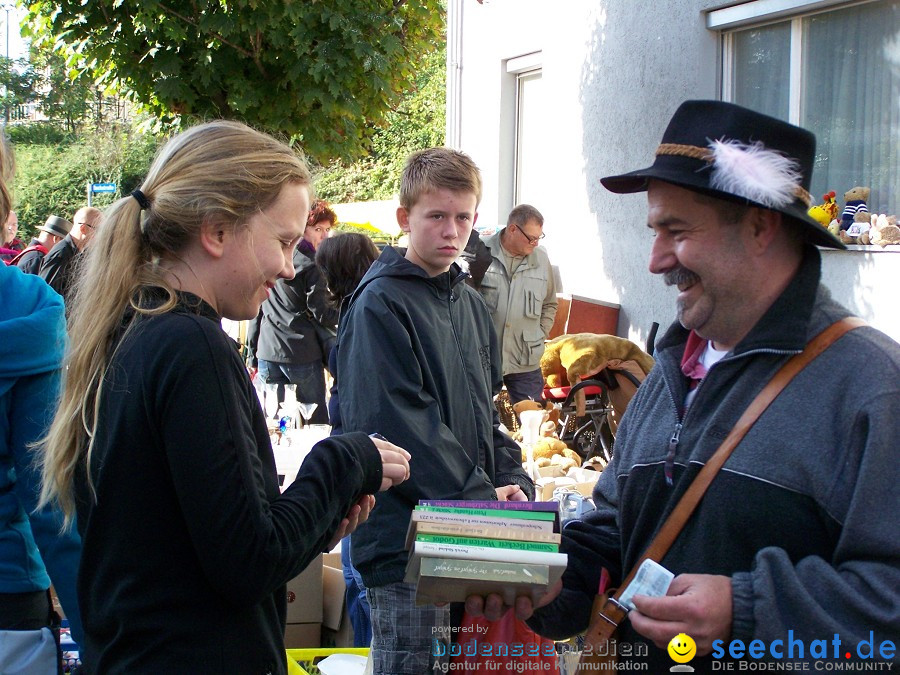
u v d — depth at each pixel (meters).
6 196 2.04
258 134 1.67
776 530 1.45
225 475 1.41
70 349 1.58
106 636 1.48
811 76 6.21
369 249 4.21
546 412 5.74
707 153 1.50
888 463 1.37
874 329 1.49
